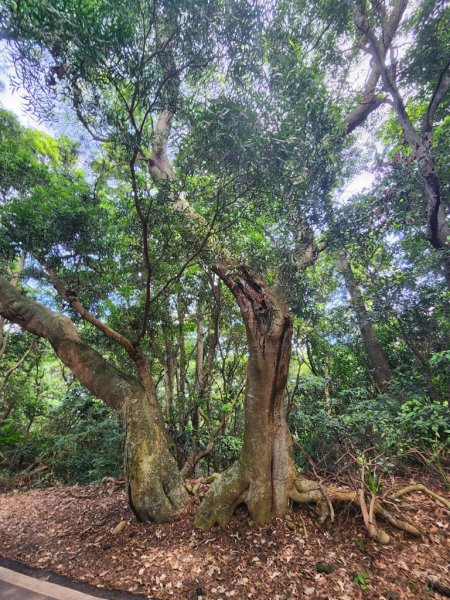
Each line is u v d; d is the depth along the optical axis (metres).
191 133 3.24
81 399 8.55
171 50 2.78
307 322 5.03
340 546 3.43
